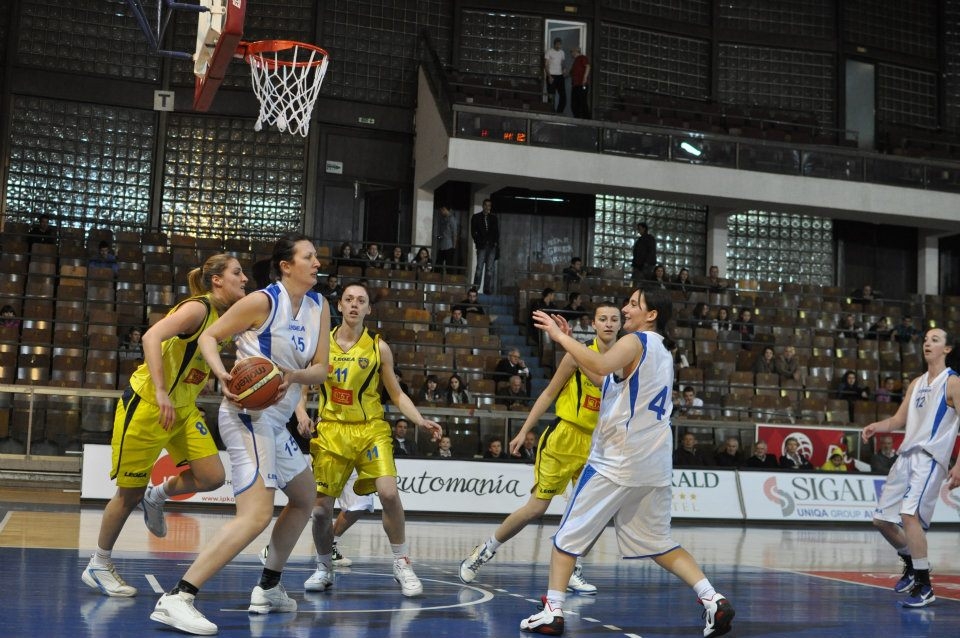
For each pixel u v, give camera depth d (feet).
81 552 20.44
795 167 56.24
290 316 13.29
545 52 58.39
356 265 53.62
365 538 27.17
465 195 59.11
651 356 13.19
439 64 54.24
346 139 57.52
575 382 18.33
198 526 28.12
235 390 12.38
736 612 16.31
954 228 60.39
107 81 54.49
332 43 57.21
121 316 46.21
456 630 13.23
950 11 66.08
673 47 62.54
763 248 63.41
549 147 52.65
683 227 62.08
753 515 39.83
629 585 19.47
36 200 53.21
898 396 50.37
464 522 35.17
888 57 65.41
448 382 44.91
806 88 64.03
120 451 14.61
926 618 16.39
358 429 16.66
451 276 53.26
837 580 21.71
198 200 55.47
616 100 60.75
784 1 64.18
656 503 13.26
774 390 49.70
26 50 53.57
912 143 62.59
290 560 20.98
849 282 64.39
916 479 18.47
